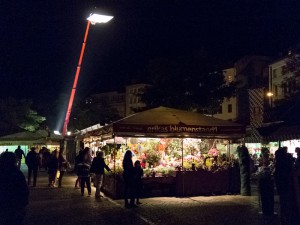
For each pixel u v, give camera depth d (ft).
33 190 61.05
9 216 20.98
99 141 68.85
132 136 51.21
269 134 45.93
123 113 285.43
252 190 61.26
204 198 50.83
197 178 53.47
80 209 42.45
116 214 39.11
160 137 52.60
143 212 40.16
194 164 54.39
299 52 98.94
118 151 60.70
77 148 102.12
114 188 50.98
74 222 35.09
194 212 39.96
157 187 53.06
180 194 52.60
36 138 118.93
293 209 29.60
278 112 46.75
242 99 204.74
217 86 125.08
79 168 55.01
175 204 45.62
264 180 38.70
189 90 122.31
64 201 48.80
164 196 52.95
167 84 122.11
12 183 21.16
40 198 51.70
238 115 204.33
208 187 53.88
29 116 169.27
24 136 119.24
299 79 95.71
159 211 40.73
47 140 118.62
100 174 51.72
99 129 59.88
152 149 59.00
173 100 121.49
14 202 21.06
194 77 121.80
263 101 171.53
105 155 63.62
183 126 52.49
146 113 54.39
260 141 64.34
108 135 53.78
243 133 54.75
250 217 37.11
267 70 189.26
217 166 55.47
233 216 37.63
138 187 45.44
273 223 34.27
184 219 36.11
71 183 73.46
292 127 43.32
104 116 193.67
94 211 41.06
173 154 60.34
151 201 48.37
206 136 53.26
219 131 53.93
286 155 32.22
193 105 121.60
